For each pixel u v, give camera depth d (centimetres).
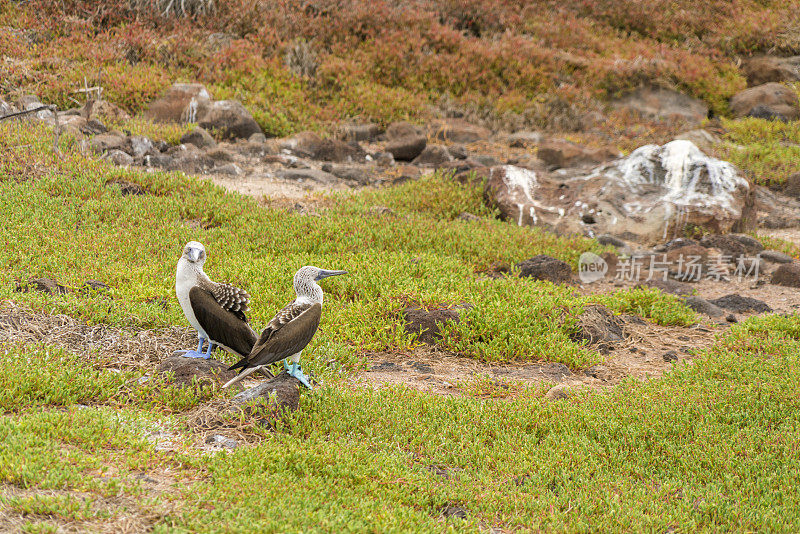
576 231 1891
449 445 774
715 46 3659
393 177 2228
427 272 1378
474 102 2967
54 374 786
